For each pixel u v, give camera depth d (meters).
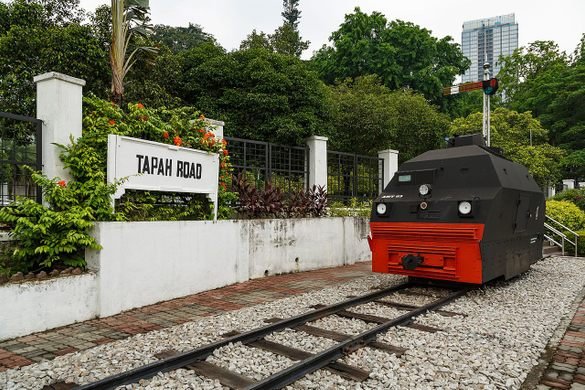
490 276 6.83
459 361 4.23
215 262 7.80
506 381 3.75
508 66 45.06
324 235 10.77
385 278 9.04
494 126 25.91
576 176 35.12
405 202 7.43
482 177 7.24
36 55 11.92
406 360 4.27
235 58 15.66
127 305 6.16
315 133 14.66
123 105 12.12
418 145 20.64
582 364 4.27
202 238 7.50
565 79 36.62
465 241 6.65
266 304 6.56
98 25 13.67
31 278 5.26
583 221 17.55
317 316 5.76
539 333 5.18
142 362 4.07
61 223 5.50
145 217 6.88
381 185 14.59
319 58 34.78
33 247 5.60
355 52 30.70
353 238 11.80
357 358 4.30
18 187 5.78
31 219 5.48
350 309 6.30
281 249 9.54
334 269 10.58
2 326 4.80
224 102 14.61
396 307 6.49
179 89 15.63
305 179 11.80
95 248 5.72
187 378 3.76
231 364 4.09
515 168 8.56
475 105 39.91
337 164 13.16
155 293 6.61
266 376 3.86
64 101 5.95
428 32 34.03
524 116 27.56
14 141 5.76
